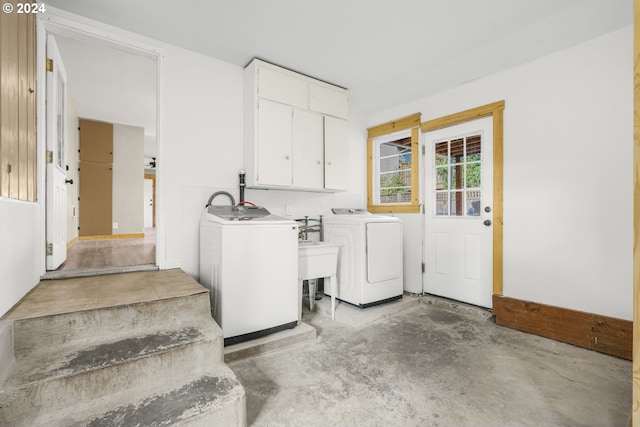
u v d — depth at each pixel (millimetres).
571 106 2375
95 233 5379
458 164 3188
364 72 2967
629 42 2119
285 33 2350
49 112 2240
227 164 2791
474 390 1696
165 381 1430
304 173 2977
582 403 1576
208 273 2338
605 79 2217
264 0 1972
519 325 2574
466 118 3049
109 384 1292
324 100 3141
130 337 1566
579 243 2334
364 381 1782
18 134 1629
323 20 2188
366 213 3596
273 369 1912
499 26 2242
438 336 2447
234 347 2041
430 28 2277
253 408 1531
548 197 2496
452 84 3109
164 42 2477
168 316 1751
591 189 2279
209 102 2695
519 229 2666
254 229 2174
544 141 2520
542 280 2521
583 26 2150
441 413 1501
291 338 2238
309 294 3139
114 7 2051
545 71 2521
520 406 1554
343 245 3121
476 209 3051
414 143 3533
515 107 2701
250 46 2531
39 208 2084
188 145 2594
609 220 2201
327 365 1970
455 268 3188
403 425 1418
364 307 2951
